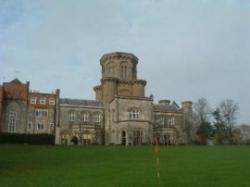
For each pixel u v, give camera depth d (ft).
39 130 307.99
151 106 304.91
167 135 332.19
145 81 336.90
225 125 381.60
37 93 316.40
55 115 312.91
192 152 165.48
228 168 108.27
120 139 291.79
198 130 371.56
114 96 308.40
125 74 344.28
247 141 379.35
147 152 166.40
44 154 153.48
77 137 305.32
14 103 298.35
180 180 88.02
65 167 112.37
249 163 120.57
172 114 350.23
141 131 292.81
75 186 81.25
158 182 85.51
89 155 151.53
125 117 297.12
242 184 83.05
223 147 199.72
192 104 372.38
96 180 88.38
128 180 88.17
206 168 108.78
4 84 301.43
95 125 312.71
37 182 86.22
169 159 136.15
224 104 387.55
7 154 151.94
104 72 348.38
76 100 331.16
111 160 132.87
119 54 343.26
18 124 295.69
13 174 99.35
